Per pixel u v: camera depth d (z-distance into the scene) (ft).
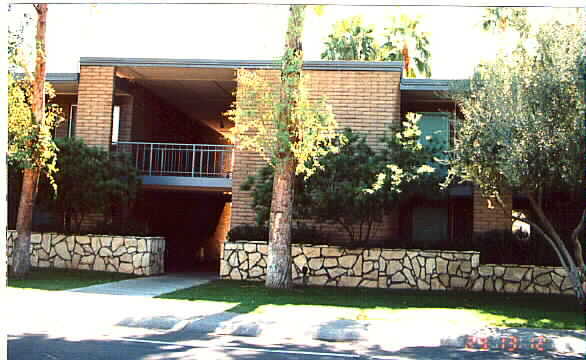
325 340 28.07
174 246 73.41
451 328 29.81
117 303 34.71
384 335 28.50
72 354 21.95
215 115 79.82
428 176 45.52
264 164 54.95
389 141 47.34
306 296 40.50
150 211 66.28
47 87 47.19
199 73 57.98
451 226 59.00
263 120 42.68
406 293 45.09
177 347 24.21
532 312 35.96
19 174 50.34
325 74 54.65
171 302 35.81
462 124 40.60
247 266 50.62
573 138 34.30
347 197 44.24
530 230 51.37
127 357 21.70
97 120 56.70
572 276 39.04
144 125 65.00
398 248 49.29
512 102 35.86
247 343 26.12
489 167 38.99
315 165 45.21
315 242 50.34
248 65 54.95
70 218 56.34
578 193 39.60
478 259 47.44
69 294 37.93
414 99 58.18
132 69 57.41
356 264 48.85
